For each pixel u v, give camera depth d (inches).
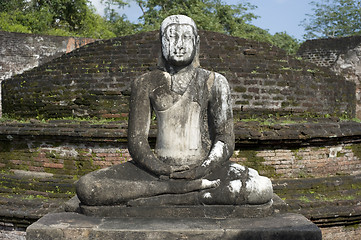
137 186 145.9
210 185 145.8
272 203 153.1
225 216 145.3
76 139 302.0
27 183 301.7
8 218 271.6
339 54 741.3
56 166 313.4
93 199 144.8
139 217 144.9
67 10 1100.5
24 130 314.3
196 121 160.1
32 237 131.5
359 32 1159.6
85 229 131.4
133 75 346.3
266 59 384.5
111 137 293.7
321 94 378.3
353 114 427.5
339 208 273.7
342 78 412.2
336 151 317.7
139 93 160.1
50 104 369.1
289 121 331.6
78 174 305.7
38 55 658.2
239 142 289.3
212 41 387.5
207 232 130.7
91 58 384.8
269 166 298.7
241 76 349.1
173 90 157.8
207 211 145.1
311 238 130.3
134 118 158.6
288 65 384.2
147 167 150.7
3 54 647.1
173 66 161.0
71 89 360.2
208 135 166.4
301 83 367.6
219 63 361.1
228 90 164.1
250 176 150.9
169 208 144.9
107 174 150.3
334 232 275.9
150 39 389.7
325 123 317.4
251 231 130.7
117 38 403.9
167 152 158.1
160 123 160.2
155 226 134.4
